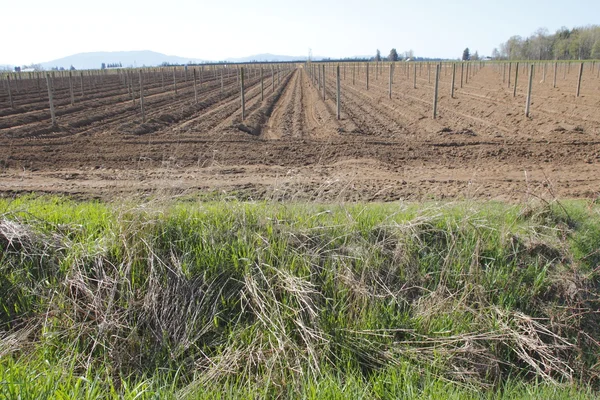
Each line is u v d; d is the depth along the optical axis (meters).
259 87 50.31
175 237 5.25
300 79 67.38
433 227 5.69
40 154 13.49
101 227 5.44
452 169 12.20
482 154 13.80
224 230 5.39
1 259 4.92
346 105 30.22
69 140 15.38
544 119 19.78
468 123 20.78
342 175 11.19
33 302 4.67
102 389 3.73
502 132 18.23
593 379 4.49
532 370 4.48
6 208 5.92
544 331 4.80
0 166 12.09
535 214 6.07
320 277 4.97
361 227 5.62
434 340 4.48
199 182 10.13
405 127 20.34
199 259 4.96
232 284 4.86
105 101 31.03
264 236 5.30
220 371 4.04
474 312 4.77
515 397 4.05
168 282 4.74
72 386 3.59
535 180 10.66
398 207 6.43
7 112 23.94
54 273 4.83
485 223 5.76
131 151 14.06
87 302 4.65
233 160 13.19
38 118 21.55
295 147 14.84
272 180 10.42
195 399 3.57
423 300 4.94
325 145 14.84
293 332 4.50
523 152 13.84
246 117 22.94
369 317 4.63
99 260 4.82
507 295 5.04
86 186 9.90
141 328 4.52
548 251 5.48
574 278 5.16
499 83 43.16
